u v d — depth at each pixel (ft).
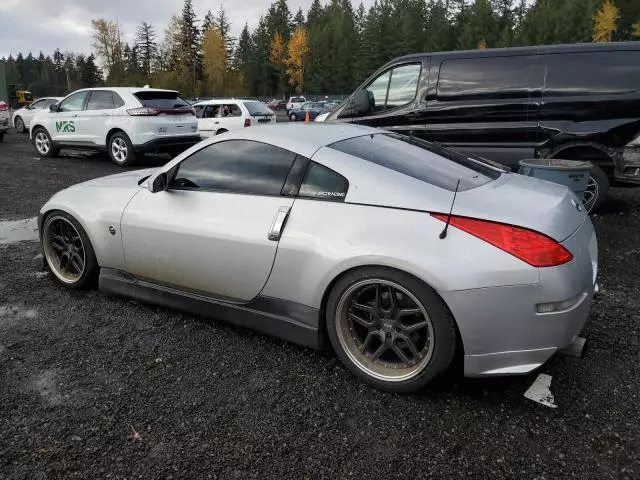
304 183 9.77
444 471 7.17
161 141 37.19
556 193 9.81
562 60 21.02
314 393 8.99
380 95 24.97
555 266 7.93
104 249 12.32
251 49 319.88
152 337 10.97
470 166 10.93
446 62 22.97
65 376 9.43
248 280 10.22
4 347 10.46
